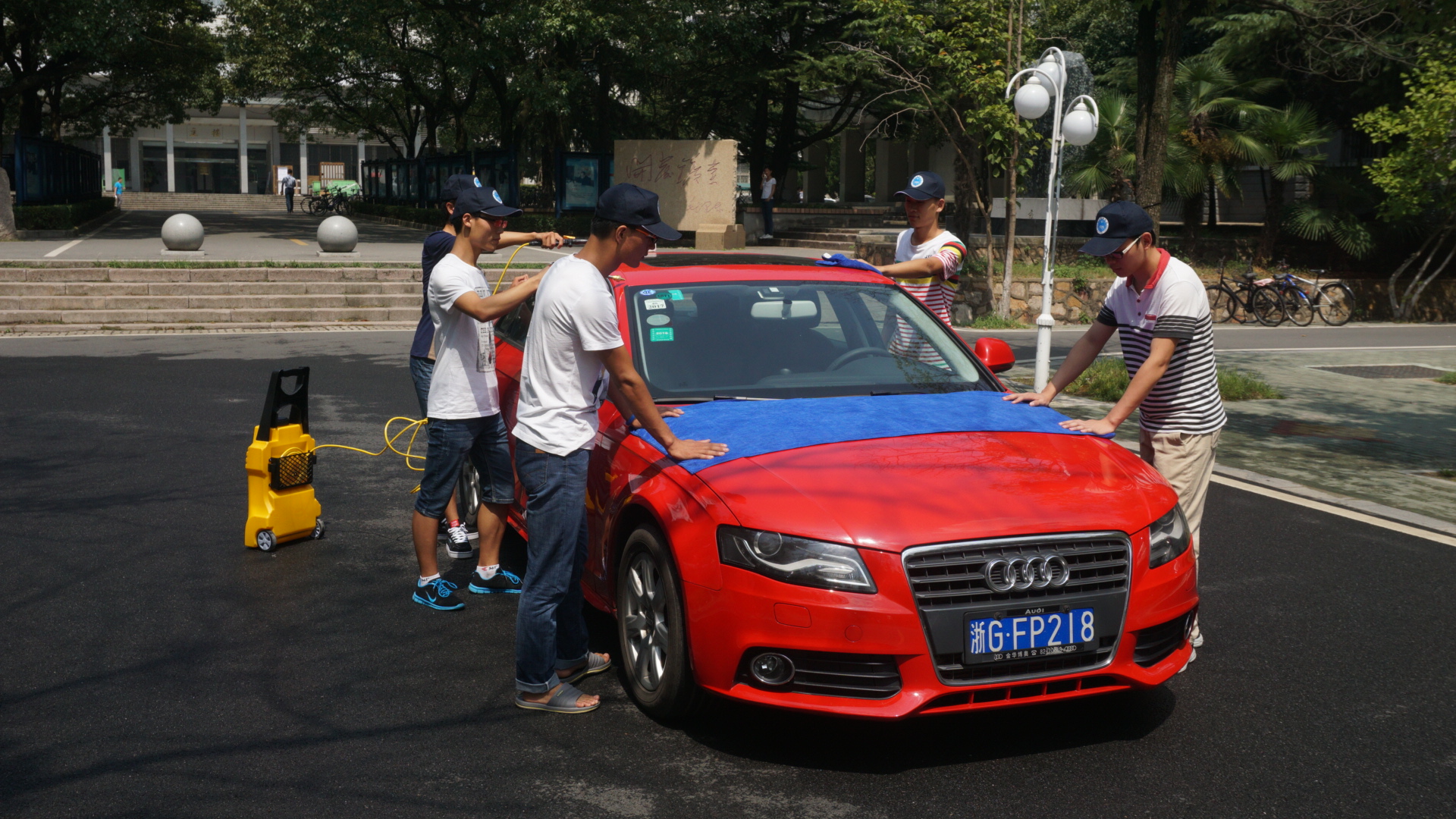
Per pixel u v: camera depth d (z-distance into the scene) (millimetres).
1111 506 3713
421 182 40594
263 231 33000
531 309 6008
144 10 28703
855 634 3424
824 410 4410
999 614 3486
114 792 3445
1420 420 10562
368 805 3389
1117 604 3613
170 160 75250
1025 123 18672
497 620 5078
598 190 31172
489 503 5352
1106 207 4363
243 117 75062
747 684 3615
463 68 28547
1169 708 4172
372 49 29672
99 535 6246
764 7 32219
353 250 22719
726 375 4730
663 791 3494
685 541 3725
